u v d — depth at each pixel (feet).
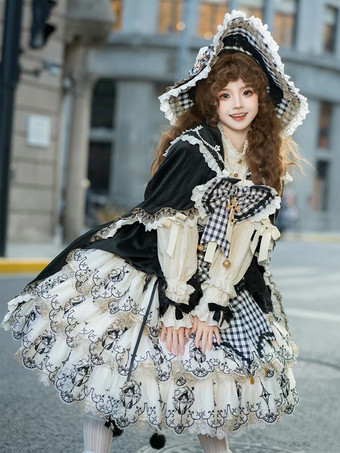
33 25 33.32
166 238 8.01
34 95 45.85
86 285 8.23
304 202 99.86
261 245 8.38
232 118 8.48
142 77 93.91
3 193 35.81
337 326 22.99
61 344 8.14
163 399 7.92
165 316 8.04
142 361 7.85
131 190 95.45
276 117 8.83
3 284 30.27
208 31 94.89
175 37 92.73
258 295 8.66
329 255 55.83
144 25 93.56
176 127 8.89
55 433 12.22
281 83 8.63
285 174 9.05
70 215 47.85
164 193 8.10
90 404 7.77
